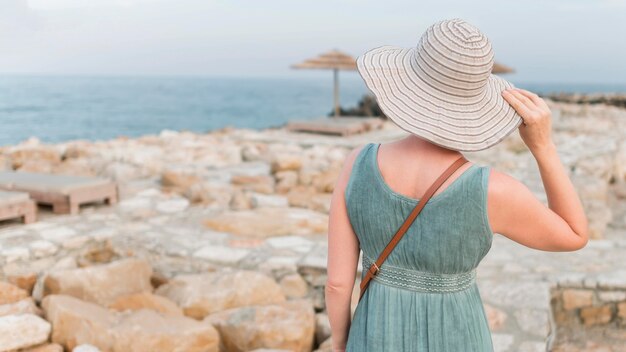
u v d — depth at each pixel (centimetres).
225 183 897
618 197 983
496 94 174
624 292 475
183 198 795
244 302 464
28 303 416
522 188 167
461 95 165
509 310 439
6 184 712
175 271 560
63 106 6562
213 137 1398
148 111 6297
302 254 557
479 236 167
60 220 662
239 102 9688
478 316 180
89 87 14988
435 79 166
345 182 182
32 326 379
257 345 407
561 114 1958
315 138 1408
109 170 929
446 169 168
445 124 162
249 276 481
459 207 164
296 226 639
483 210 164
